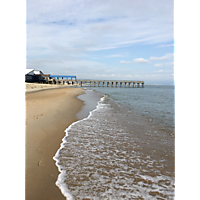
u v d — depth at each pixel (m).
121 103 14.45
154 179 2.88
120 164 3.39
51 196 2.30
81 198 2.30
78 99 15.50
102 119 7.66
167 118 8.31
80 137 4.97
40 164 3.18
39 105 9.58
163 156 3.83
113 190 2.52
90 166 3.25
